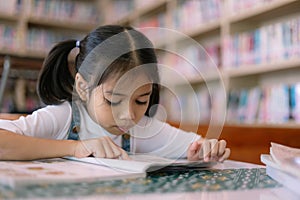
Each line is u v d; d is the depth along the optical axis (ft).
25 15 11.94
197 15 9.25
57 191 1.23
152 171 1.83
